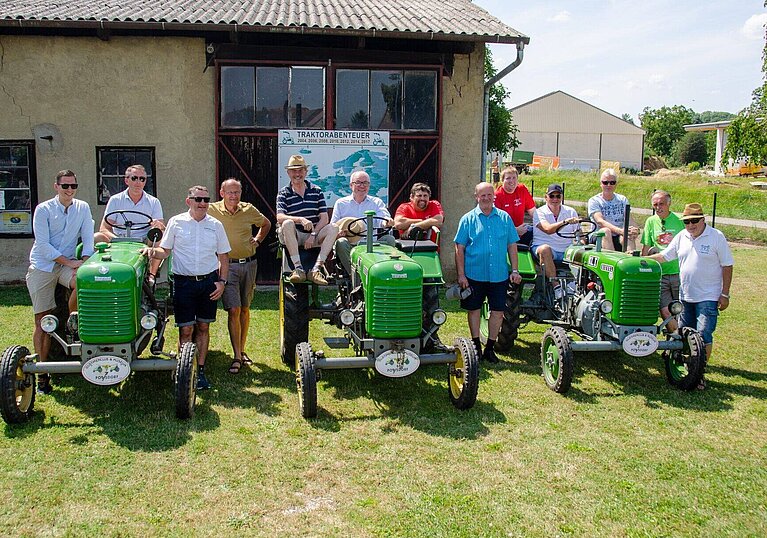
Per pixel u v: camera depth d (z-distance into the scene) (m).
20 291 9.50
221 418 4.98
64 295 5.80
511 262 6.49
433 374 6.12
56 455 4.31
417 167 10.16
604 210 7.46
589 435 4.79
